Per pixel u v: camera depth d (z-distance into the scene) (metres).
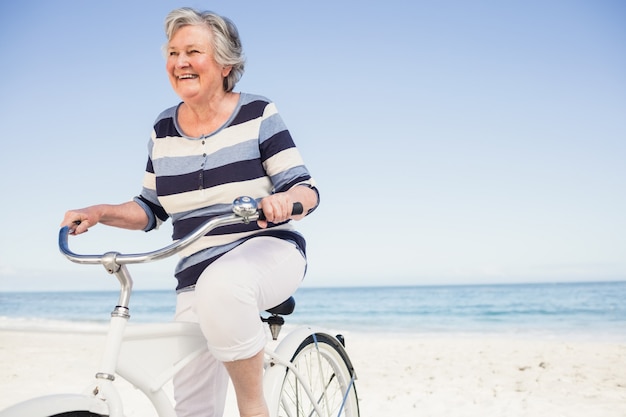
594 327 22.31
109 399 1.65
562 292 40.66
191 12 2.21
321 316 32.28
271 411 2.27
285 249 2.16
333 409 2.95
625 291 39.84
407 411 5.46
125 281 1.74
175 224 2.39
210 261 2.27
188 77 2.22
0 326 22.08
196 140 2.28
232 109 2.30
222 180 2.24
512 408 5.49
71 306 42.25
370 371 8.09
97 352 9.86
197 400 2.41
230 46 2.24
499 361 9.09
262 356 2.01
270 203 1.77
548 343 12.95
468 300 37.62
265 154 2.27
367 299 41.66
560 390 6.46
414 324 26.91
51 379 7.02
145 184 2.48
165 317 34.06
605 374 7.62
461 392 6.38
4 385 6.61
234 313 1.90
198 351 2.01
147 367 1.90
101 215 2.25
